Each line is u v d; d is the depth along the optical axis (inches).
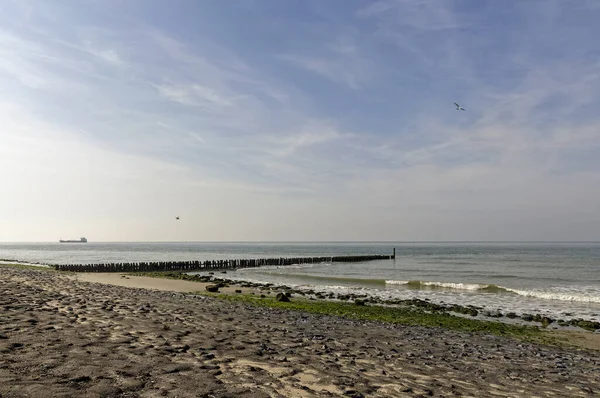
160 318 468.1
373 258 3432.6
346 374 284.8
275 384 242.5
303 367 293.3
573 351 530.6
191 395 208.2
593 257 3671.3
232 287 1238.9
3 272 1253.7
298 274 1952.5
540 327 722.8
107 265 2098.9
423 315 784.9
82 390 201.8
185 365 267.1
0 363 235.3
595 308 954.1
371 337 485.1
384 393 248.4
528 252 5088.6
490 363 388.8
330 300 1015.0
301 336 439.5
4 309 442.9
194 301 730.8
